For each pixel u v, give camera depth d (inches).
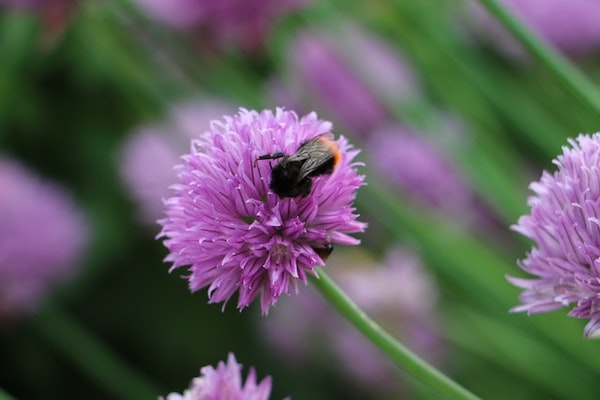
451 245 19.9
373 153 22.2
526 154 24.1
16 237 23.9
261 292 14.0
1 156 27.3
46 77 28.4
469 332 20.7
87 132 28.6
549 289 13.9
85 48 27.2
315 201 13.9
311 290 23.0
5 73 27.7
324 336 23.8
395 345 13.8
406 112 20.3
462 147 20.2
